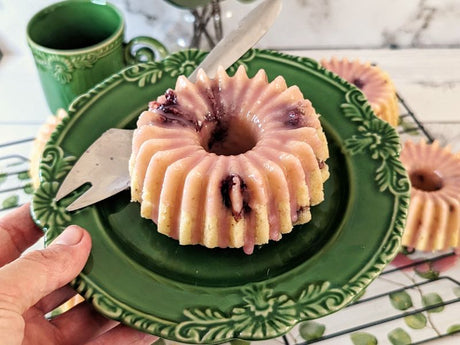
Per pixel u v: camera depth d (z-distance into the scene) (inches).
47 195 9.7
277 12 11.2
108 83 11.4
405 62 17.2
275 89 10.1
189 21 16.4
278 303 8.5
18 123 15.9
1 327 8.0
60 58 13.8
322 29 17.0
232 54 11.0
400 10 16.4
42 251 8.6
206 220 9.1
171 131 9.5
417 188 13.9
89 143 10.5
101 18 14.9
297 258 9.3
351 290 8.6
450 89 16.6
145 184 9.3
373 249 9.1
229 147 10.3
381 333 12.1
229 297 8.6
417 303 12.5
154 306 8.5
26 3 16.2
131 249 9.4
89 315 10.2
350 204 9.7
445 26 16.8
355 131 10.7
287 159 9.1
